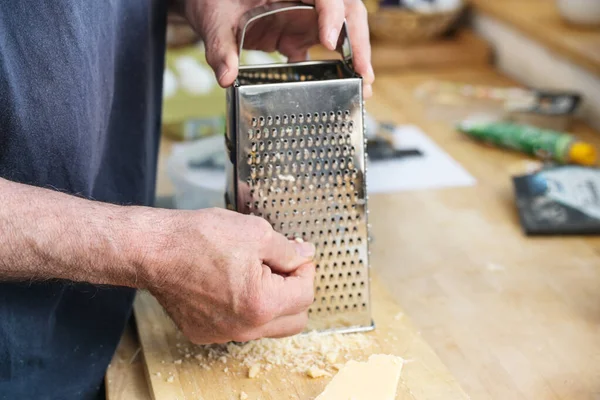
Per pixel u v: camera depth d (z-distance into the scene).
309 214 1.16
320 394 1.04
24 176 1.14
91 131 1.18
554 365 1.20
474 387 1.15
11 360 1.18
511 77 2.59
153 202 1.53
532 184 1.73
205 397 1.09
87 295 1.23
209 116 2.11
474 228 1.65
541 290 1.41
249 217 1.06
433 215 1.71
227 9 1.29
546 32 2.31
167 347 1.21
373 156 1.99
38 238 0.97
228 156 1.17
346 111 1.11
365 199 1.16
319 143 1.12
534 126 2.10
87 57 1.13
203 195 1.63
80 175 1.19
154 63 1.47
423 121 2.22
